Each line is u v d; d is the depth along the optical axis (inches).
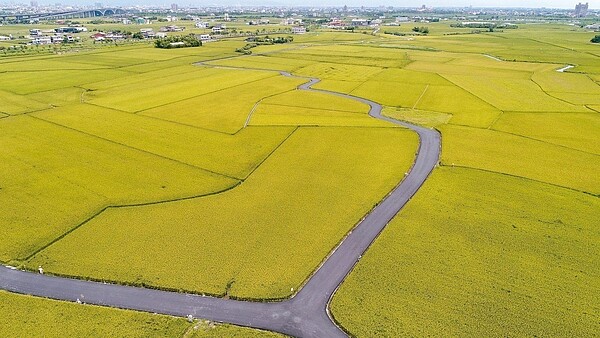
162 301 1910.7
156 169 3292.3
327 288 1998.0
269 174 3206.2
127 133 4106.8
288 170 3277.6
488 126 4333.2
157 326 1766.7
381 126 4340.6
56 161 3430.1
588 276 2058.3
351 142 3878.0
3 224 2509.8
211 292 1958.7
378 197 2847.0
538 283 2010.3
